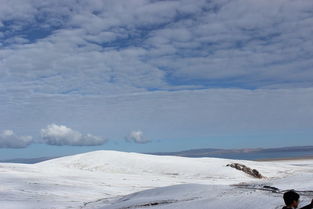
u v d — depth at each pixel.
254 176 57.53
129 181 48.19
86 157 76.69
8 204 27.61
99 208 23.48
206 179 53.28
